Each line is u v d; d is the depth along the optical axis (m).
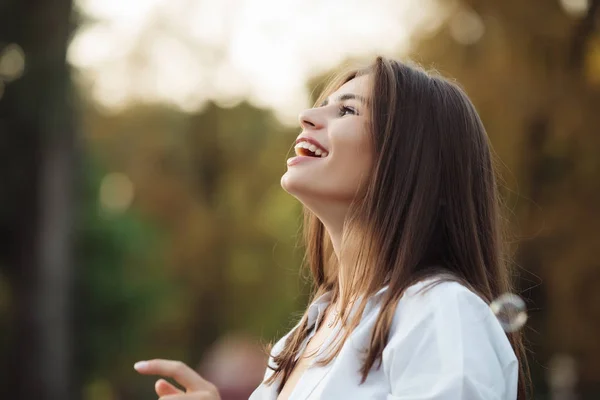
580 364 12.39
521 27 12.39
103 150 28.31
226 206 29.11
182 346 28.86
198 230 29.23
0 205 17.84
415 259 2.01
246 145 28.91
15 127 17.17
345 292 2.13
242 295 29.17
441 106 2.18
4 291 19.98
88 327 21.94
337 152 2.16
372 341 1.90
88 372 22.05
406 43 13.62
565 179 12.51
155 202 29.62
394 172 2.11
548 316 12.59
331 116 2.25
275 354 2.44
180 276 29.25
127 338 22.73
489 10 12.55
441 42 13.00
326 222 2.26
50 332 18.44
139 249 24.44
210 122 29.14
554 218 12.40
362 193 2.14
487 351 1.78
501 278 2.20
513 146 12.31
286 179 2.21
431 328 1.81
